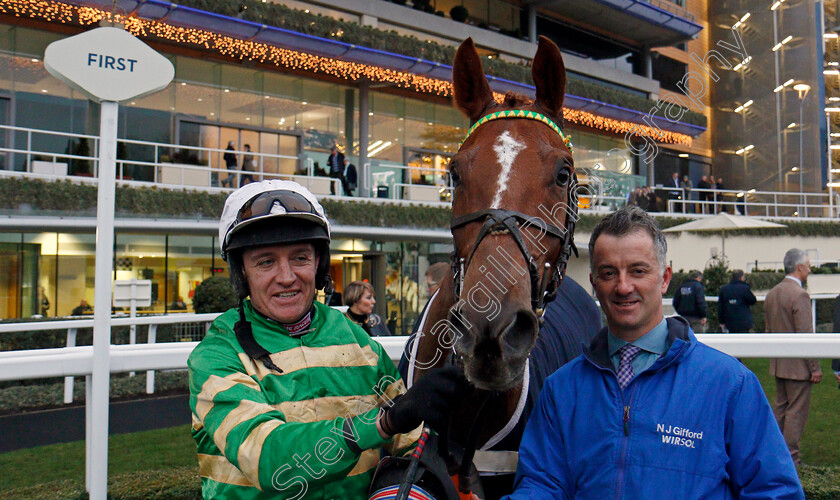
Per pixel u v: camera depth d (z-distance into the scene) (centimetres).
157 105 1227
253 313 134
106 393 206
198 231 1043
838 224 1612
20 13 1030
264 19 1201
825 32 993
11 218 876
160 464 391
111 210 210
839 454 398
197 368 123
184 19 1109
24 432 486
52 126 1115
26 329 499
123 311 1037
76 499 288
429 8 1575
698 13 1586
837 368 471
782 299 434
